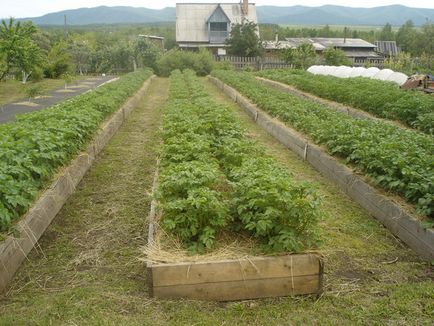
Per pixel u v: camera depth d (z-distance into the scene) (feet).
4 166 16.48
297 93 58.49
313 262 13.01
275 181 14.29
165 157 21.26
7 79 90.27
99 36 189.78
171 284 12.75
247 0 160.86
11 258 14.12
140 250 15.62
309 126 29.55
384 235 17.46
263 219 13.44
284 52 118.73
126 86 54.85
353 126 25.80
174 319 12.04
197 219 14.15
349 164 22.98
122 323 11.81
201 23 158.40
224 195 16.80
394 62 105.50
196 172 15.84
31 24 76.74
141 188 22.57
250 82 64.18
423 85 49.49
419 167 18.29
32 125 23.77
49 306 12.57
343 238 17.04
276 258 12.87
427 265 15.15
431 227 15.52
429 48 152.05
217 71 90.99
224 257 13.05
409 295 13.16
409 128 33.78
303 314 12.39
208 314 12.29
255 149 22.18
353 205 20.34
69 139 23.67
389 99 38.42
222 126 27.20
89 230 17.74
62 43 115.24
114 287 13.61
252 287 12.94
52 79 106.11
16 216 15.20
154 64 120.57
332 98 49.16
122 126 38.96
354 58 153.07
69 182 21.06
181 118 28.45
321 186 22.82
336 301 13.00
